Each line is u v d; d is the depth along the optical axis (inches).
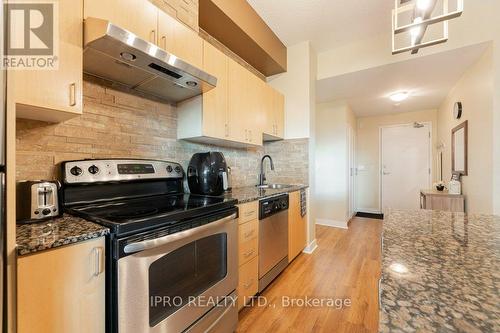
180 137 75.2
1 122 28.5
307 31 103.0
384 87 135.0
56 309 29.9
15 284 27.4
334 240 131.0
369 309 67.6
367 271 91.3
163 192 67.8
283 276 87.5
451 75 117.3
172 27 58.0
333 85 131.5
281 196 86.9
